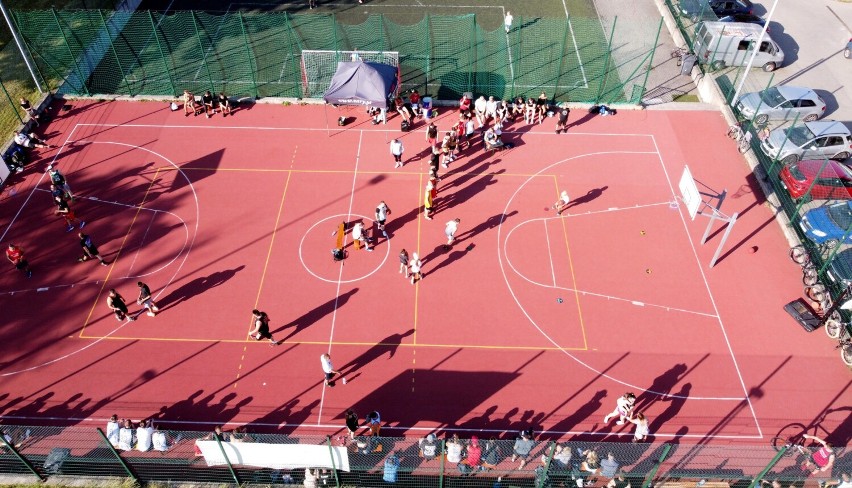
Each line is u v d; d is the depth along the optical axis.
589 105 31.95
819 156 28.53
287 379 20.73
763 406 20.16
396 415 19.80
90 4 39.31
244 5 39.75
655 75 34.47
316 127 30.81
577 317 22.64
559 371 21.03
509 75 34.22
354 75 28.42
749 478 17.97
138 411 19.81
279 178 28.03
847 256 23.45
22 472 18.33
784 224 25.86
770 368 21.20
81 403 20.00
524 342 21.86
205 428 19.44
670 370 21.09
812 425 19.70
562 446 18.69
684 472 18.25
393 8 39.50
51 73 33.81
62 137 29.98
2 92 32.16
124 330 22.06
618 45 36.78
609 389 20.56
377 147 29.73
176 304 22.89
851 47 36.38
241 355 21.39
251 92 32.81
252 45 36.22
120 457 17.56
